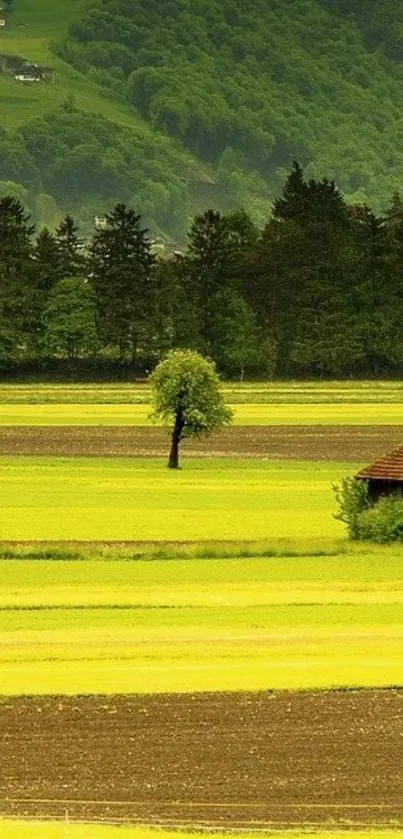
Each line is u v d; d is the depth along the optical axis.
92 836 122.81
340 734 142.38
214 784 132.62
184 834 123.81
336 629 172.88
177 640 168.00
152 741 140.50
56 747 139.12
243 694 151.38
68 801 129.38
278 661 160.88
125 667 158.38
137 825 125.19
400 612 180.62
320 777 134.00
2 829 123.62
